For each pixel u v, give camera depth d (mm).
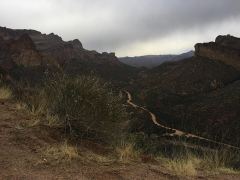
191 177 6051
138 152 7121
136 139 8141
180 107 91062
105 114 7414
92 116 7332
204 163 7297
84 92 7430
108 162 6082
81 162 5809
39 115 7840
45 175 5004
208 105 84188
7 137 6270
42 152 5898
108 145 7328
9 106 8492
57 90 7836
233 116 73000
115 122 7523
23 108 8289
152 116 81812
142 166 6223
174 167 6449
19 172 4965
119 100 7785
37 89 9188
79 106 7344
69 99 7434
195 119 76750
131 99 105062
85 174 5305
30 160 5477
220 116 74938
